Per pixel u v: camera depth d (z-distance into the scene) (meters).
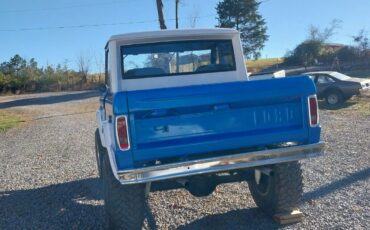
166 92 4.23
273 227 5.08
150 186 4.79
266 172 5.03
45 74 62.72
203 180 4.90
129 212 4.72
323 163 8.05
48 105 34.84
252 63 56.31
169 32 5.50
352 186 6.45
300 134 4.65
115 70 5.41
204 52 5.70
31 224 5.88
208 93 4.33
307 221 5.17
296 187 5.11
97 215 6.04
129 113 4.16
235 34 5.79
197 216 5.71
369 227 4.87
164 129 4.28
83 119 22.12
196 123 4.36
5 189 8.12
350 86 18.38
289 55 53.00
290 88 4.56
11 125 22.02
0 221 6.12
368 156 8.41
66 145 13.50
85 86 57.97
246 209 5.82
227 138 4.44
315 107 4.67
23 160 11.41
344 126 12.70
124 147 4.16
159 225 5.47
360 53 43.62
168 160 4.45
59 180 8.50
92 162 10.13
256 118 4.54
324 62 46.53
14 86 61.03
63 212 6.31
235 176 5.14
